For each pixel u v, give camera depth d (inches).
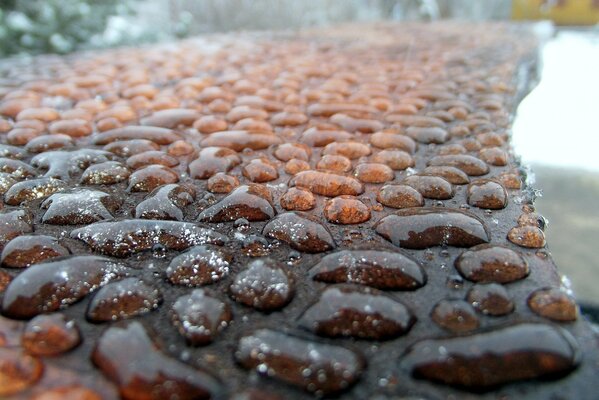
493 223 2.3
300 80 5.1
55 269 1.8
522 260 1.9
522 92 5.1
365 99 4.3
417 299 1.8
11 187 2.5
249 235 2.2
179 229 2.2
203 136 3.5
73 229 2.2
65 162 2.9
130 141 3.2
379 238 2.2
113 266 1.9
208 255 2.0
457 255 2.0
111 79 5.0
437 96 4.4
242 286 1.8
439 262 2.0
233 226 2.3
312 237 2.1
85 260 1.9
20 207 2.4
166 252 2.1
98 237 2.1
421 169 2.9
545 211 9.4
